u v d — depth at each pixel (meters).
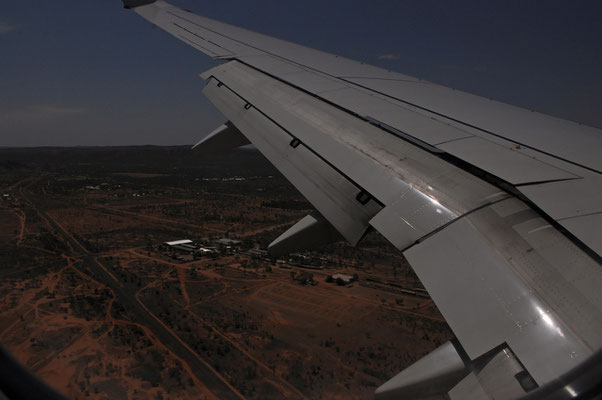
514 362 2.98
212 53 12.56
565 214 4.24
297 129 7.68
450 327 3.41
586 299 3.33
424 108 8.34
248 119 8.70
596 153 6.03
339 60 12.42
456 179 5.30
